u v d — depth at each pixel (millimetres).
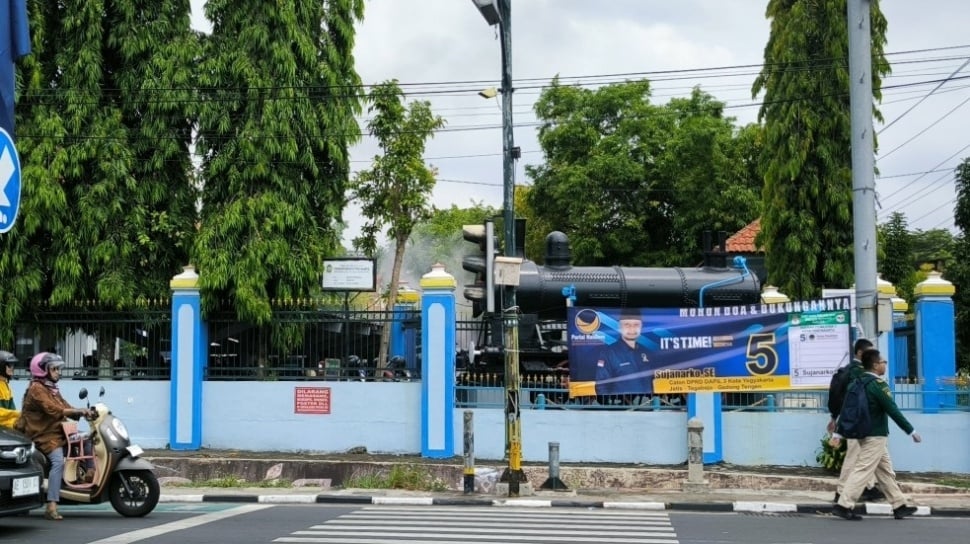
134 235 17672
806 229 22312
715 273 19516
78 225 17359
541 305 18578
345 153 18641
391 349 18562
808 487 13570
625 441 14992
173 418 16266
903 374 19094
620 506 12102
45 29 17609
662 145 35062
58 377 10586
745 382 14625
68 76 17500
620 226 35312
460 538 9250
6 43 9227
